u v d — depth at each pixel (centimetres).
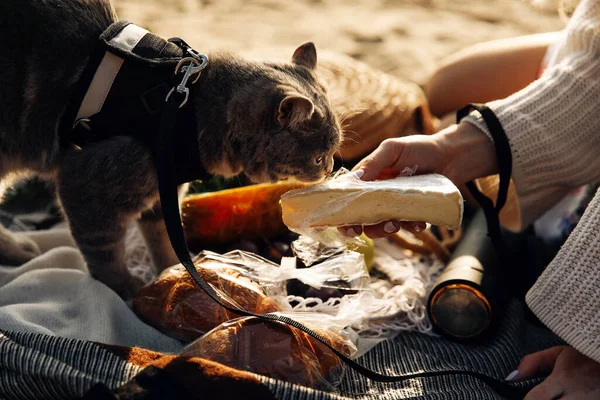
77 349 73
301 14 183
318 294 87
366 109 105
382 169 86
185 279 83
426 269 99
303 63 94
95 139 86
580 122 90
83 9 87
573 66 91
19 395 71
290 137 86
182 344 84
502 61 112
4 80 85
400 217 80
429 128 110
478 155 90
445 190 79
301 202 80
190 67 82
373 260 97
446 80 115
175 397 69
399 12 189
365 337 87
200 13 178
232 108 86
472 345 86
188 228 95
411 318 88
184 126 85
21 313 82
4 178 91
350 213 80
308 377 76
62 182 87
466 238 95
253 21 175
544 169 90
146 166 85
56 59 86
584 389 76
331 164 90
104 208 86
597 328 76
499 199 90
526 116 89
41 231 102
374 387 79
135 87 84
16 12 85
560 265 77
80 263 95
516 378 81
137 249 102
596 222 75
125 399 69
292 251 93
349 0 197
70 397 70
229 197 95
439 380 79
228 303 81
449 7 194
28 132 88
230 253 88
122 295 92
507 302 89
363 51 160
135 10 175
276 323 78
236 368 75
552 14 189
